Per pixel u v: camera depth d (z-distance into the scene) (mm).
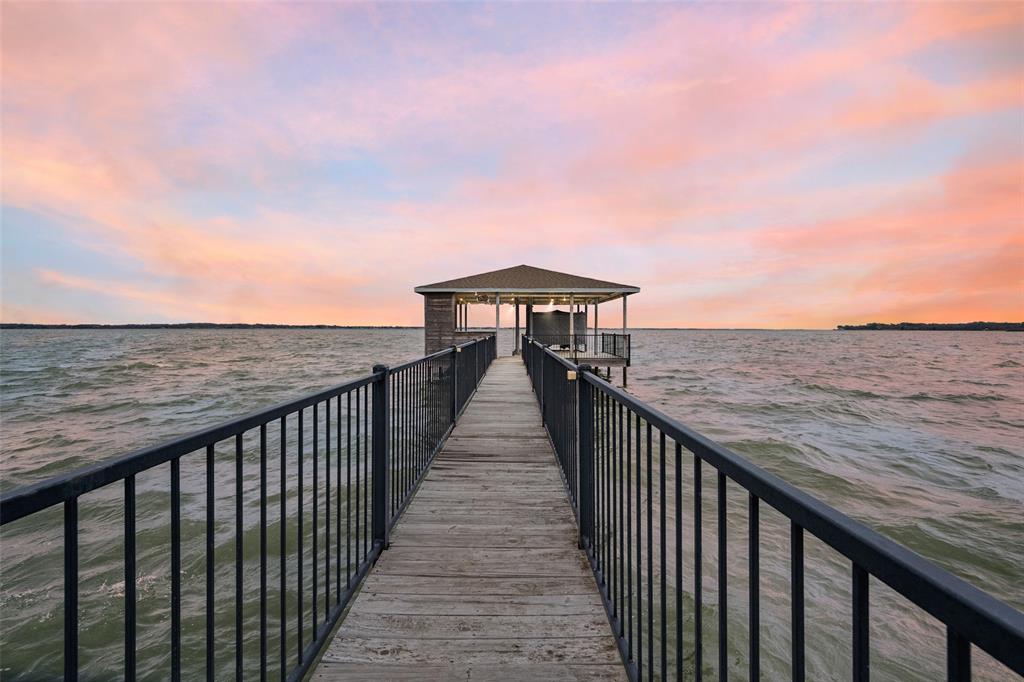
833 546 731
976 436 14352
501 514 3426
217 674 3891
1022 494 9031
